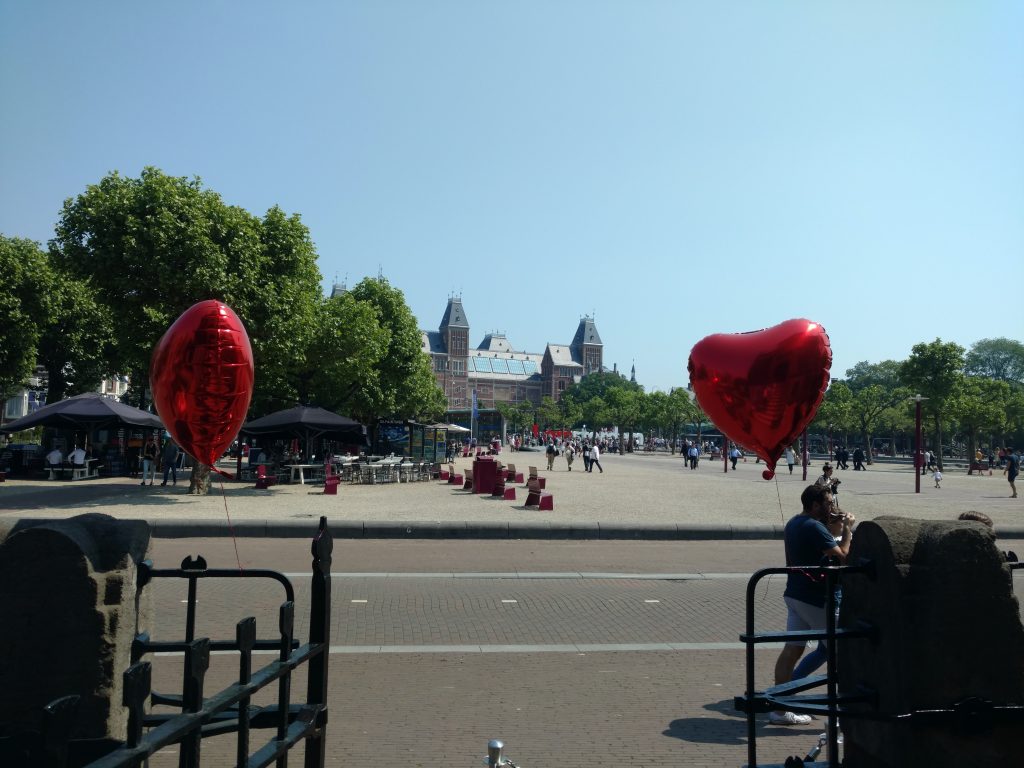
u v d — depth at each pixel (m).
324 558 3.77
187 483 29.27
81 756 3.49
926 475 51.19
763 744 5.46
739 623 9.04
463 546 14.83
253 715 3.66
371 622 8.70
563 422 153.12
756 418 4.91
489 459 26.12
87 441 35.12
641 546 15.49
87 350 43.47
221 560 12.55
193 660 2.55
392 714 5.86
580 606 9.79
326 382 39.94
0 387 37.09
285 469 31.30
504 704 6.14
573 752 5.25
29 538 3.66
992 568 3.12
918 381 55.34
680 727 5.75
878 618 3.29
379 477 32.19
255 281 23.23
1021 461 73.75
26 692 3.57
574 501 23.55
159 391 4.18
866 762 3.38
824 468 16.52
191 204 21.89
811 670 6.10
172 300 22.05
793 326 4.84
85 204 21.66
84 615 3.64
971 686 3.04
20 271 35.16
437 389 70.69
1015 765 3.03
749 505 23.02
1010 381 109.19
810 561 6.01
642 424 107.88
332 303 39.44
